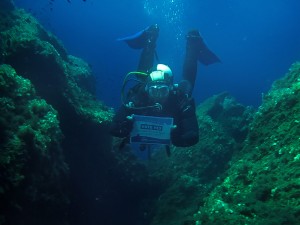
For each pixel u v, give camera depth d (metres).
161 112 3.81
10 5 10.13
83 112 7.23
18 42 6.44
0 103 4.84
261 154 4.11
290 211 2.75
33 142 4.72
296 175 3.18
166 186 8.20
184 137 3.63
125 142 3.99
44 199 4.82
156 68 3.92
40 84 6.52
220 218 3.17
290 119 4.16
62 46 10.36
